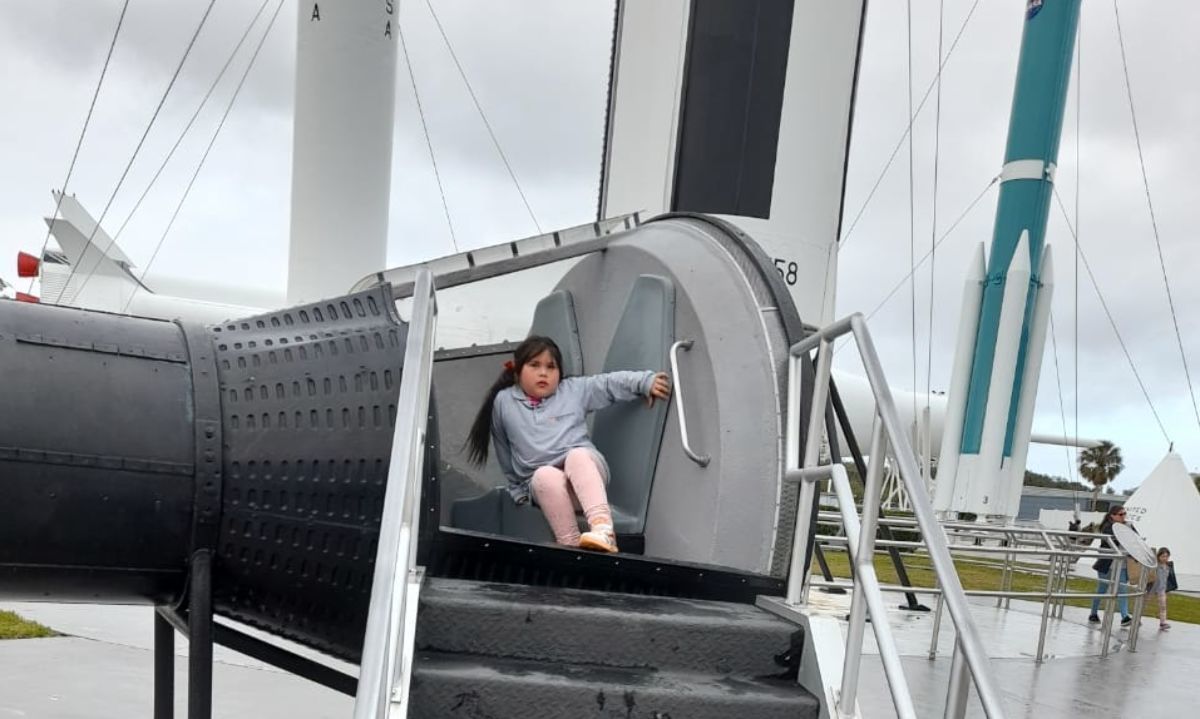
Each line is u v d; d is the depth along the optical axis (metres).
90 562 2.92
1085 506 75.25
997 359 23.30
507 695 2.61
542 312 5.07
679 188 9.34
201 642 2.90
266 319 3.37
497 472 4.89
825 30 9.28
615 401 4.11
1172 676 9.14
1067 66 23.30
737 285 3.86
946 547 2.36
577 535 3.66
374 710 1.56
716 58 9.20
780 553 3.39
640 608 2.95
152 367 3.06
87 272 31.25
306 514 3.11
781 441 3.49
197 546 3.02
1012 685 7.87
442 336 5.18
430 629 2.77
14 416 2.80
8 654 6.43
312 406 3.17
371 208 16.02
